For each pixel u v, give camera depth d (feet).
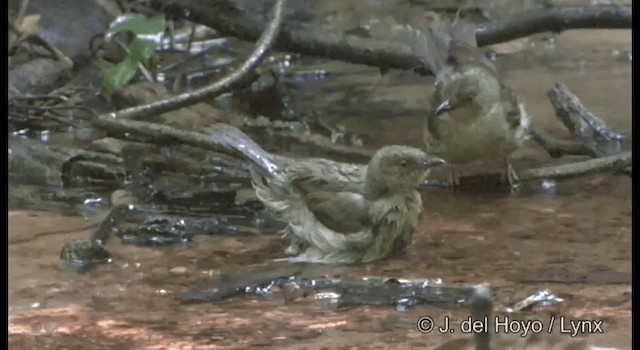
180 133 42.32
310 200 34.14
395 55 51.03
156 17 51.65
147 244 35.53
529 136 42.91
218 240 35.86
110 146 44.52
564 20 51.65
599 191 40.93
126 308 30.32
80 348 27.71
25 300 30.89
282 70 59.98
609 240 35.58
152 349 27.58
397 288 30.89
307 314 29.68
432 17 53.72
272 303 30.58
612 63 60.64
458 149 40.88
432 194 41.04
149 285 31.99
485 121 40.42
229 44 61.16
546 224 37.32
